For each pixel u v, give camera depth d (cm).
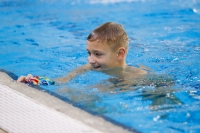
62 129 421
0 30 1005
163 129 404
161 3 1412
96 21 1137
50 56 748
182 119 432
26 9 1348
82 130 392
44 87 534
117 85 542
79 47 823
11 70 645
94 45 580
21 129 492
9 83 547
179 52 747
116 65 602
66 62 699
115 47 589
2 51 791
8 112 520
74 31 1002
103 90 521
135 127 402
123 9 1322
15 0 1526
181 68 631
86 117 420
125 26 1048
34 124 467
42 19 1167
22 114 487
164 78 573
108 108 452
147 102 478
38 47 825
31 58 733
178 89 529
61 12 1291
